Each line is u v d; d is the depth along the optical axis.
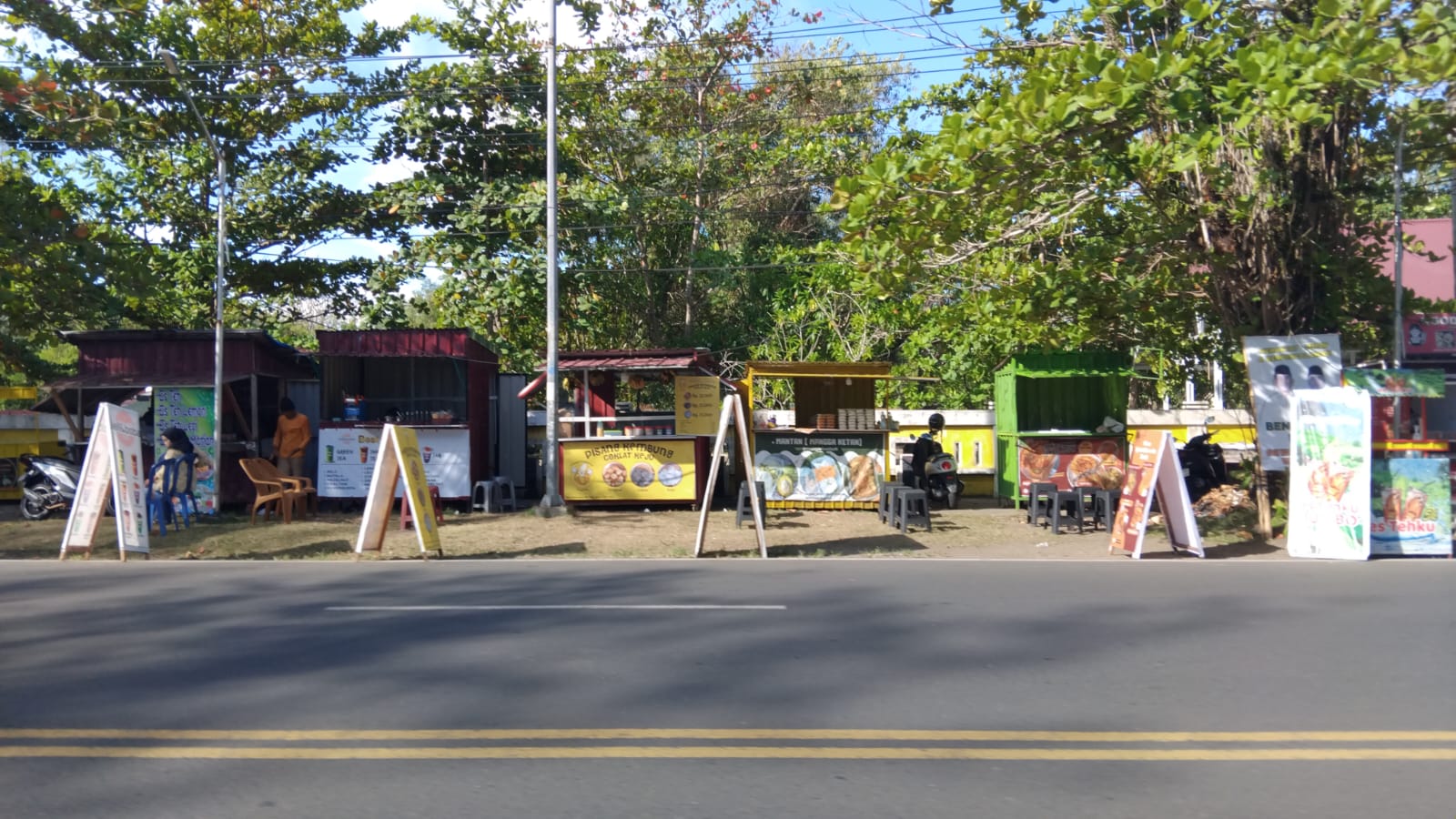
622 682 6.69
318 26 23.14
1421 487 12.65
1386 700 6.27
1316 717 5.95
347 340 17.80
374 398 19.03
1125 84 11.66
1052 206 14.59
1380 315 15.34
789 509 17.48
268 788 4.97
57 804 4.80
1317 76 10.88
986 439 20.11
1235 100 11.89
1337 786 4.97
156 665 7.18
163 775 5.14
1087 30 15.56
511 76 23.20
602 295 25.78
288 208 22.55
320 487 17.72
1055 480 17.30
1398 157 14.09
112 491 13.62
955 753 5.41
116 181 22.06
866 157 26.41
